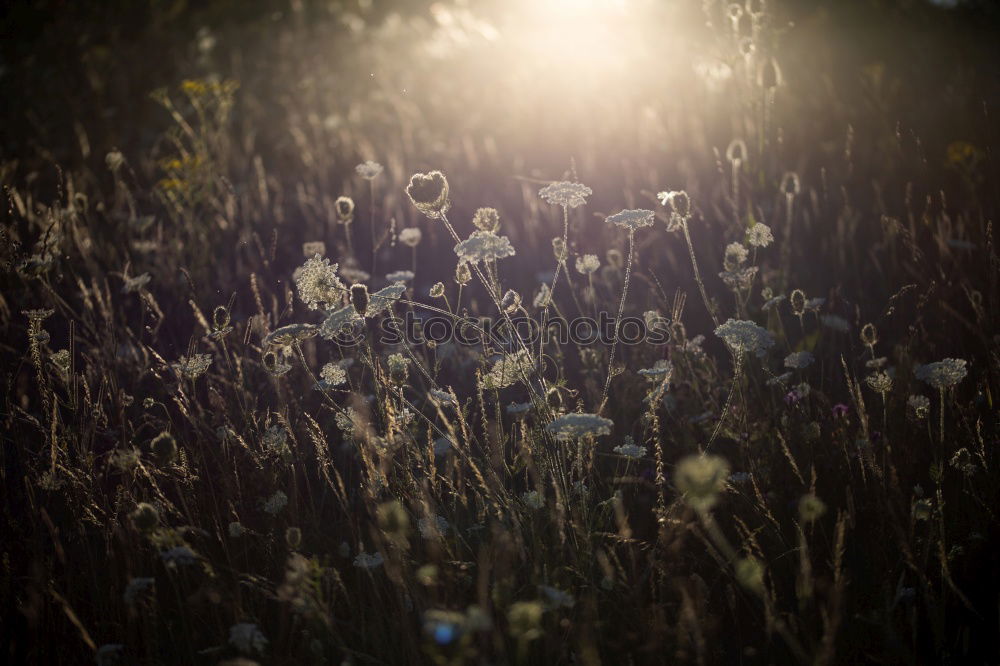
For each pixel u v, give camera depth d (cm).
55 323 409
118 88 850
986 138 554
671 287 455
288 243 548
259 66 939
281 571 256
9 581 240
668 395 310
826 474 278
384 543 247
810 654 212
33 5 1074
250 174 650
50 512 281
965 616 227
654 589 229
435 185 253
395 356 266
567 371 371
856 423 292
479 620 165
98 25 1064
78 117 769
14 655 229
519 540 225
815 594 232
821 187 564
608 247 505
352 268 454
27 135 739
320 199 621
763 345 253
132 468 261
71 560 259
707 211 539
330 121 752
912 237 388
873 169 594
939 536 236
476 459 268
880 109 688
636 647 216
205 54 934
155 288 455
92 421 281
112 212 536
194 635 231
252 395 307
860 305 407
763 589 203
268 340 255
